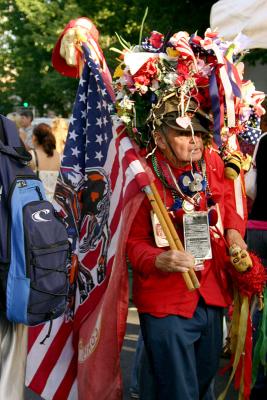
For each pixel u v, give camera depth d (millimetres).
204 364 6523
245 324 6656
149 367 6395
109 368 6512
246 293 6637
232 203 6785
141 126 6391
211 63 6160
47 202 6004
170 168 6281
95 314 7047
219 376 9633
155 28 26766
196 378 6234
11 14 65875
